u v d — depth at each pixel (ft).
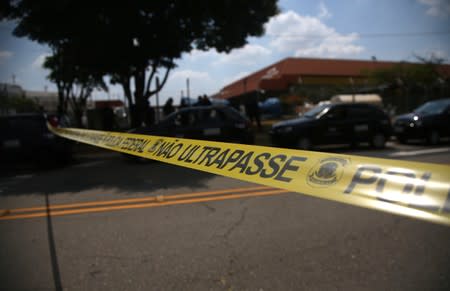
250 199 12.41
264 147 3.61
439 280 6.23
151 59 32.60
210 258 7.42
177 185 15.31
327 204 11.52
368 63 113.50
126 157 24.09
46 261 7.40
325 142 26.43
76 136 12.40
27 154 21.24
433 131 29.04
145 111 36.55
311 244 8.09
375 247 7.85
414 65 79.05
